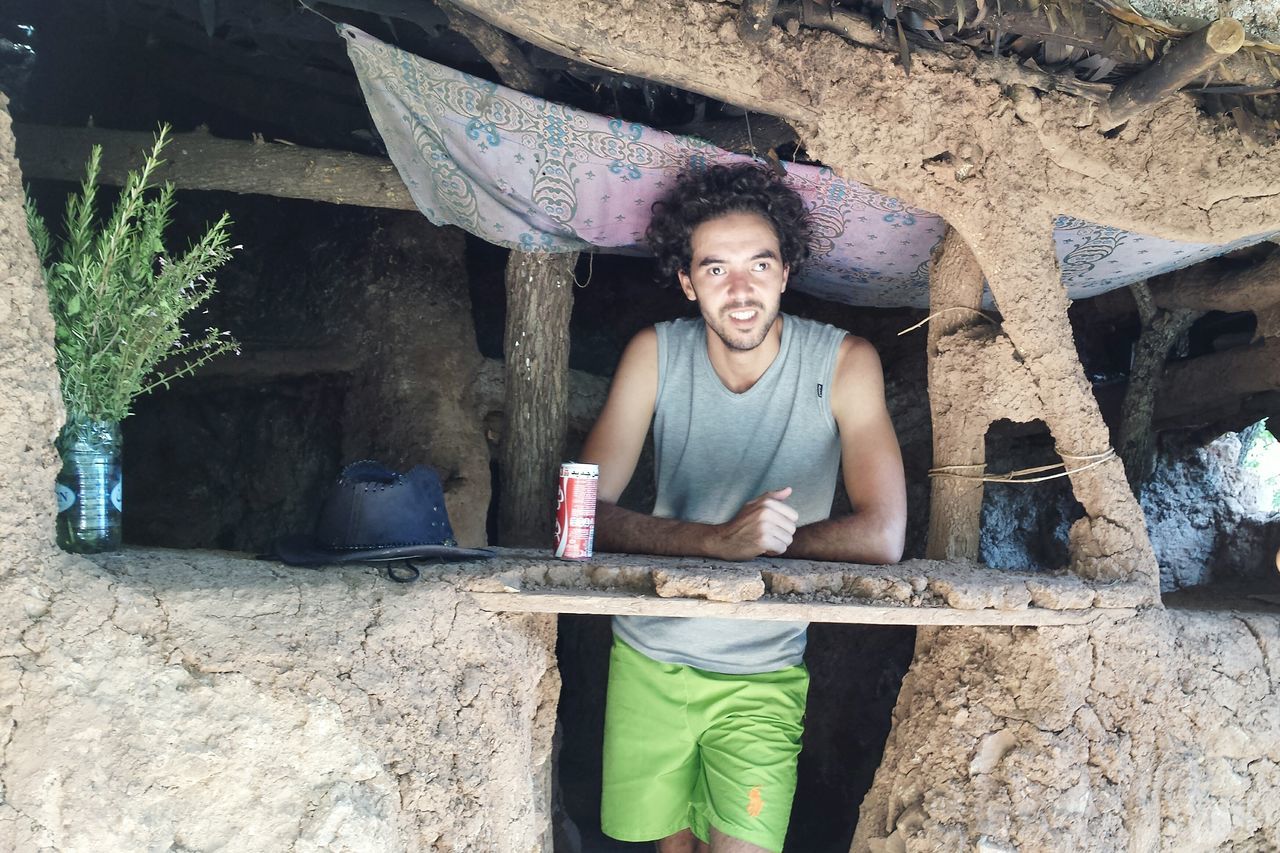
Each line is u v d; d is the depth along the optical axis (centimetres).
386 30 391
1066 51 272
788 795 281
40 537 198
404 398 431
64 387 220
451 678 227
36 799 177
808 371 300
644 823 287
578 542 255
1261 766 287
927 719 285
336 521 241
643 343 312
